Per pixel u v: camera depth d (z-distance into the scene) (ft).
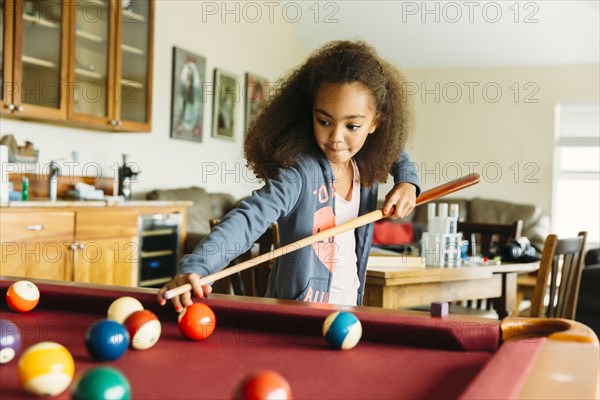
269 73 22.52
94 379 2.39
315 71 5.06
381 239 19.69
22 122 13.33
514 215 22.40
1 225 10.46
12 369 3.17
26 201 11.17
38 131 13.74
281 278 5.42
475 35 22.35
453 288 9.07
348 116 4.91
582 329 3.46
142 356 3.43
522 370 2.78
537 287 8.90
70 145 14.58
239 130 21.04
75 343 3.69
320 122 5.04
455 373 3.23
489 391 2.50
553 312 9.45
